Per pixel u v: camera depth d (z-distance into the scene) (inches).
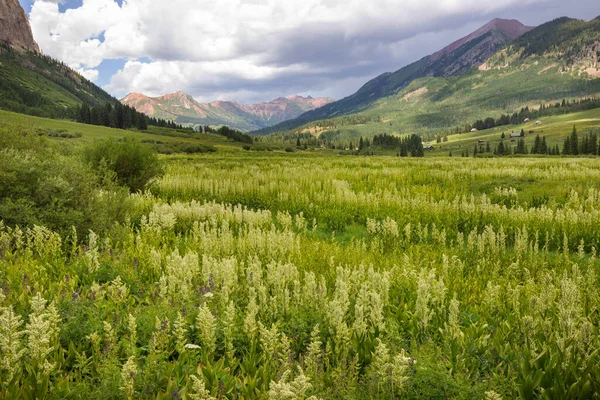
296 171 1117.1
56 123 5019.7
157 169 753.6
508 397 137.6
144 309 195.0
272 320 194.1
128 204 442.9
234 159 2170.3
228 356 159.5
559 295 226.1
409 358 143.0
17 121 448.1
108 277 254.2
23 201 326.0
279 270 230.5
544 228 429.4
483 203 538.0
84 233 349.1
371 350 167.9
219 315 191.2
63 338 168.6
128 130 6392.7
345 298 198.4
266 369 150.9
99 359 147.7
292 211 603.5
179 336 161.0
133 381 129.0
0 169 329.4
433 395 131.7
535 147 6235.2
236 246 347.3
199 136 7303.2
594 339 166.6
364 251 366.0
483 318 208.7
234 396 133.4
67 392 130.8
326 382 141.3
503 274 301.7
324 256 323.0
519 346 175.2
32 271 251.0
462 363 151.4
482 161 1594.5
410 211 538.3
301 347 175.8
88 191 379.9
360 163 1571.1
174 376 146.2
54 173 356.5
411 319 196.7
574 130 5098.4
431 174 951.0
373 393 132.4
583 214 446.9
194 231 381.4
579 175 823.7
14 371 135.2
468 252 366.0
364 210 557.6
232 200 680.4
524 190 729.0
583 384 137.5
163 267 281.0
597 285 260.8
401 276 263.4
